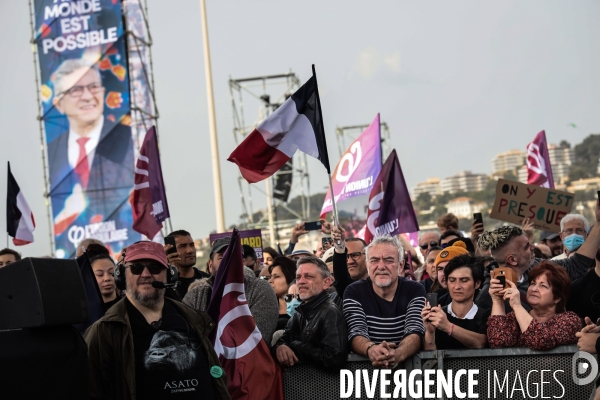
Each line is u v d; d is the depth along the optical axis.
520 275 7.29
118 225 25.62
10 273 4.78
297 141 8.05
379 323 6.70
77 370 4.88
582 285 6.84
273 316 6.98
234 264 6.55
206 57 25.89
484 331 6.66
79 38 25.89
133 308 5.73
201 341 5.81
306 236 26.67
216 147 25.56
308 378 6.55
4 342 4.66
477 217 9.74
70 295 4.88
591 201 73.06
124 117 25.69
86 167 25.75
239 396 6.39
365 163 12.46
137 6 26.62
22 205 11.46
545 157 13.88
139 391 5.56
